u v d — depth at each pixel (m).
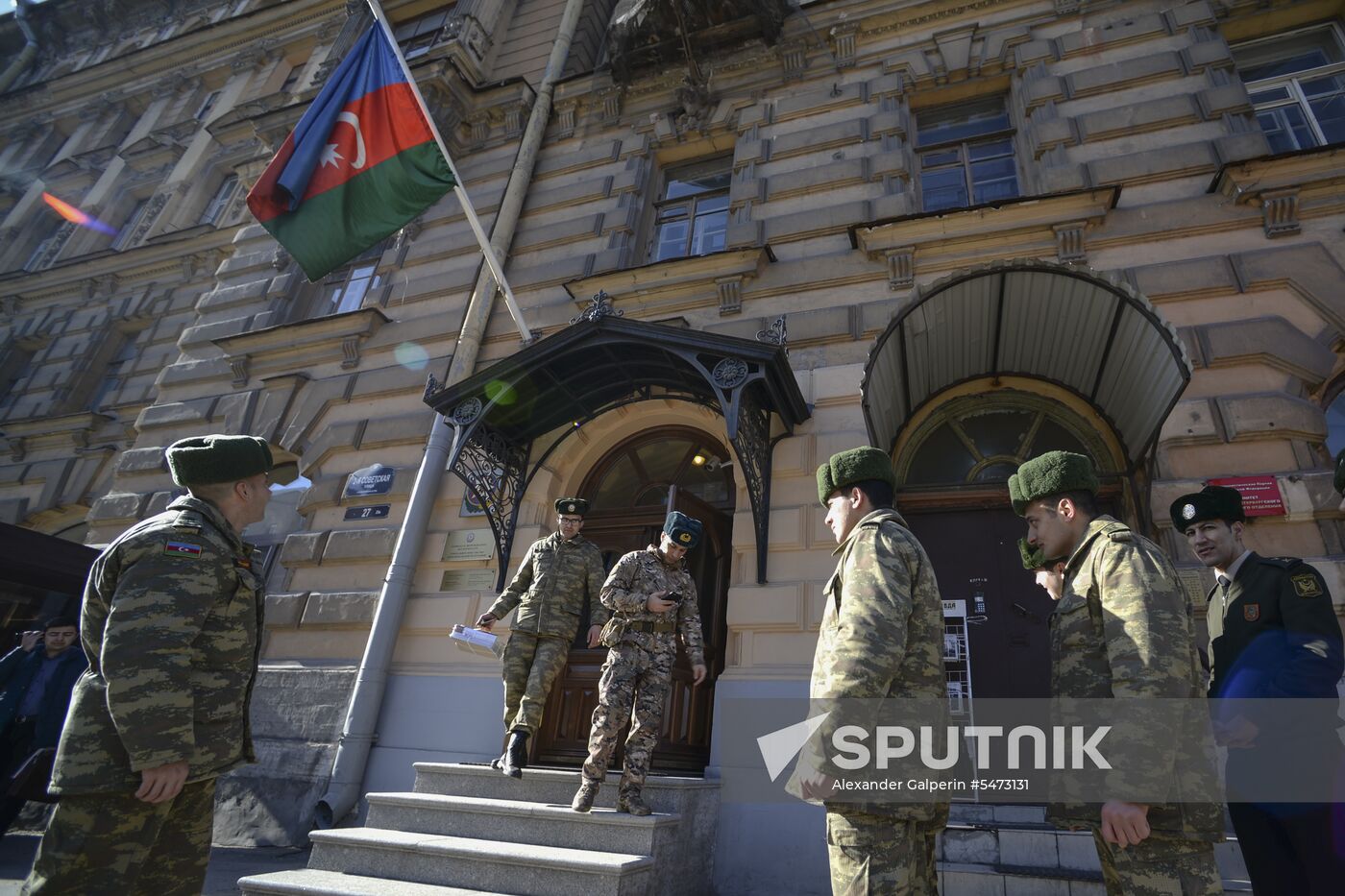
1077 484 2.60
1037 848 3.78
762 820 4.59
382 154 6.94
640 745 3.93
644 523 6.19
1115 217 5.91
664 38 8.73
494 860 3.51
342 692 6.14
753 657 5.14
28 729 5.03
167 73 15.43
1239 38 6.83
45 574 5.93
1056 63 7.05
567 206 8.38
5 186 15.63
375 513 6.95
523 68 10.38
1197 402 4.98
